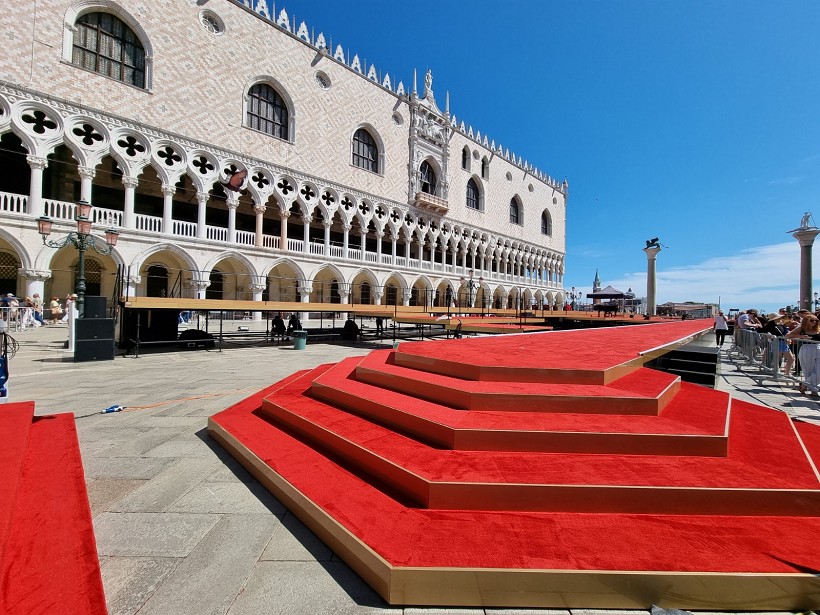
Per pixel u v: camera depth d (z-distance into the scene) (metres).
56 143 20.73
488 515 2.78
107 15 22.66
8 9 19.28
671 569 2.28
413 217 42.34
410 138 41.62
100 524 3.07
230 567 2.58
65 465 3.60
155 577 2.46
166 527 3.05
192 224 26.12
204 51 26.09
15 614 1.89
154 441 5.00
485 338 9.44
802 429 5.00
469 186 51.50
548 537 2.55
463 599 2.28
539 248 64.94
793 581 2.22
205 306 15.70
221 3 26.94
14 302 18.92
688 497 2.82
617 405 3.93
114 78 22.58
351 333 20.95
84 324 11.51
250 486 3.78
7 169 22.83
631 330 13.52
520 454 3.35
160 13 24.16
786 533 2.60
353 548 2.56
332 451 3.98
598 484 2.84
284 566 2.61
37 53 20.06
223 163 27.08
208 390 8.03
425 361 5.41
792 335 9.49
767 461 3.37
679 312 73.06
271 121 30.31
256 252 28.66
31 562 2.27
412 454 3.39
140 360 12.60
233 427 4.84
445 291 50.28
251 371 10.63
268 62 29.42
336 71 34.19
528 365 4.68
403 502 2.98
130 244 22.98
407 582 2.28
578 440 3.37
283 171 30.34
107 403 6.88
